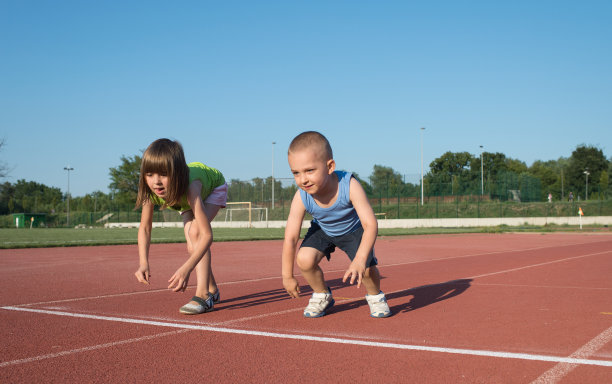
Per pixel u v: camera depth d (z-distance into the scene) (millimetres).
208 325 3639
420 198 40719
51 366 2619
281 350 2922
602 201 41125
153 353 2869
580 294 5055
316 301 3963
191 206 3857
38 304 4609
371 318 3885
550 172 92875
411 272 7449
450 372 2477
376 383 2324
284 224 40125
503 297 4875
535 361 2652
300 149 3340
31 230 37094
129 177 71125
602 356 2738
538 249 13312
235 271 7777
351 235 3887
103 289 5680
